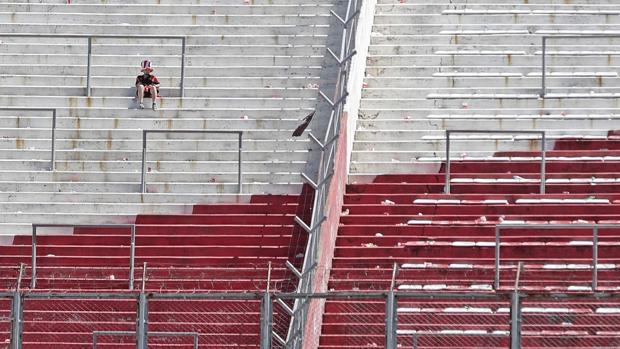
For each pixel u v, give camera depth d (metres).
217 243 108.06
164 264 105.12
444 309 98.75
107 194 112.75
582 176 112.81
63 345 99.62
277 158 115.06
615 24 125.94
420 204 110.38
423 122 118.06
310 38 123.81
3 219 111.38
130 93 121.38
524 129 117.31
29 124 119.06
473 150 116.25
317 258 100.19
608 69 121.88
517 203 110.69
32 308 102.38
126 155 116.38
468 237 106.75
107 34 126.38
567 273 101.38
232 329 100.00
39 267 104.88
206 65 122.94
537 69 122.06
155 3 128.88
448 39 124.56
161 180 114.38
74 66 123.12
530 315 97.50
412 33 125.56
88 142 117.31
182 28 126.00
